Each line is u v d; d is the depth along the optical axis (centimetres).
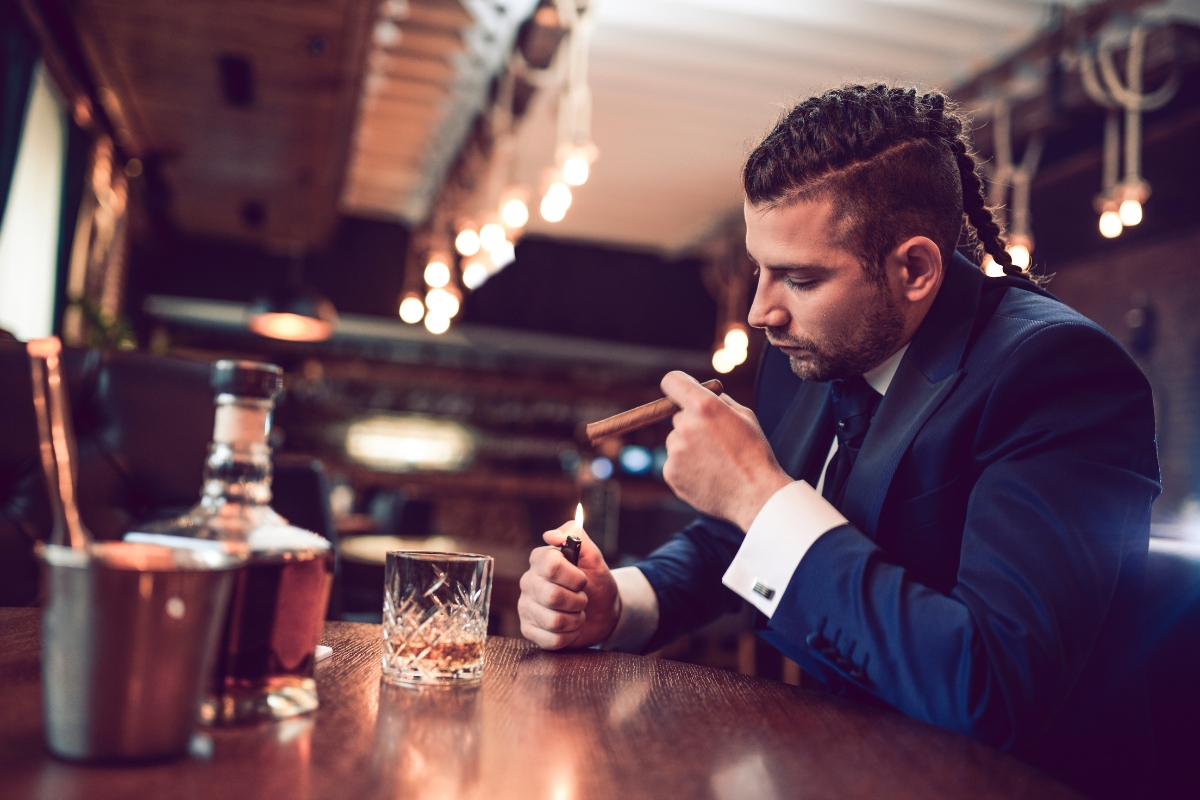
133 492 135
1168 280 656
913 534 102
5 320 443
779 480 93
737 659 290
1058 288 758
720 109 600
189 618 51
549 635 98
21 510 127
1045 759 95
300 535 64
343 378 948
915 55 511
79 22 442
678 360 988
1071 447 93
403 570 77
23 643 80
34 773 48
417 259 883
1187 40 414
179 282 840
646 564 123
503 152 641
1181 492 627
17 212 450
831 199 98
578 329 926
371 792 49
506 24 498
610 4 474
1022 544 86
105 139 575
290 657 63
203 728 59
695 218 838
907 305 103
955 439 99
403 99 609
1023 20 458
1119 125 501
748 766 59
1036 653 78
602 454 785
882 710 80
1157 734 108
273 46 457
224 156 626
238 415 62
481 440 980
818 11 469
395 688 74
